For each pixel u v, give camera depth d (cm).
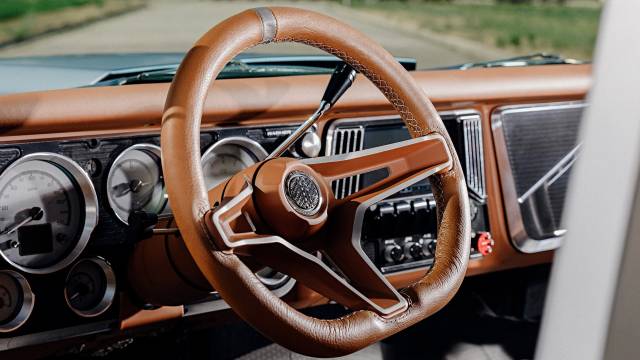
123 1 1795
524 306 219
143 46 1271
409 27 1703
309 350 103
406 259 171
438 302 115
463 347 203
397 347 202
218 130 145
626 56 64
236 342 190
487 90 176
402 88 127
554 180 194
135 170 141
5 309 129
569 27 1983
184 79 103
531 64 209
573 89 189
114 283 138
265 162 110
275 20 112
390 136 168
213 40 106
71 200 134
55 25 1540
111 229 137
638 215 63
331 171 115
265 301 99
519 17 2050
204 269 99
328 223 117
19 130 124
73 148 131
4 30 1482
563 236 71
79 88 130
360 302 108
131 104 132
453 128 178
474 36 1742
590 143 67
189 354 184
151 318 142
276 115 150
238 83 144
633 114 63
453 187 125
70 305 135
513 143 187
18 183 128
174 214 100
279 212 106
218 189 114
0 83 173
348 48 123
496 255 190
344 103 156
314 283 109
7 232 128
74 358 161
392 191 116
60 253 134
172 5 1789
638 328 67
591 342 69
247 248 104
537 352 76
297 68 170
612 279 66
